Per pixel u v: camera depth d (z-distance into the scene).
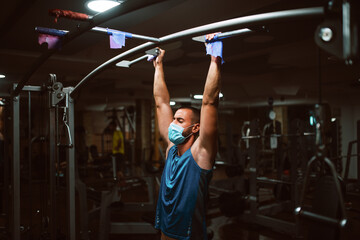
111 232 3.37
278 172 4.72
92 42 3.35
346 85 5.75
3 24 2.92
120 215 4.44
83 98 8.99
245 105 8.66
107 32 1.24
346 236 3.31
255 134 4.00
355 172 7.18
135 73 5.10
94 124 11.29
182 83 5.64
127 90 7.77
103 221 3.18
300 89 6.72
